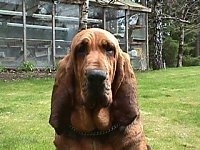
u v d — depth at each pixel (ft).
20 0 63.77
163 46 111.55
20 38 64.03
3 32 62.54
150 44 93.76
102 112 11.43
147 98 39.63
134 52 79.51
